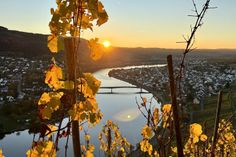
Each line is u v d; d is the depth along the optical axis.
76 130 2.61
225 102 80.00
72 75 2.54
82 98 2.64
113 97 141.12
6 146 65.62
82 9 2.34
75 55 2.49
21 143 67.62
